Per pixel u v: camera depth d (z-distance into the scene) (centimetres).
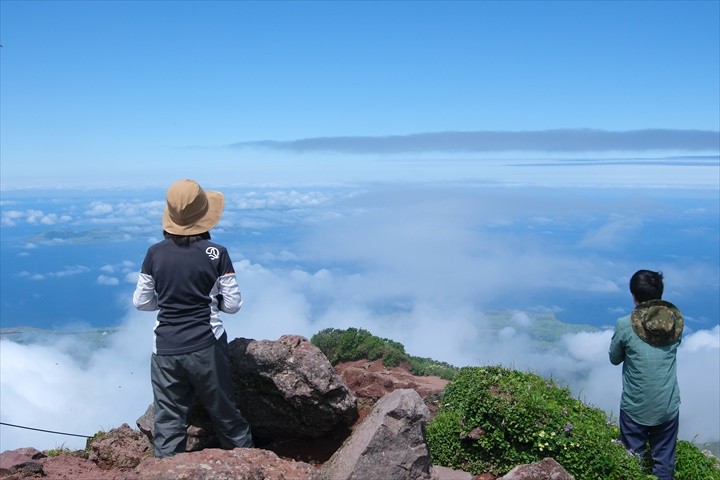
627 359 432
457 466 407
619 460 388
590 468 383
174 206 368
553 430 393
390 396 370
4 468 373
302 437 439
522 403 400
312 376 410
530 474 352
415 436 350
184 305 359
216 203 390
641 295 434
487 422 400
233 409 375
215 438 421
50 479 378
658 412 417
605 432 410
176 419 367
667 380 417
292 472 321
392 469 341
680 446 480
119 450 425
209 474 299
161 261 360
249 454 322
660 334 418
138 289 367
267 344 420
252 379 420
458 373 462
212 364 361
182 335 357
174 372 361
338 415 423
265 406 424
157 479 294
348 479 332
